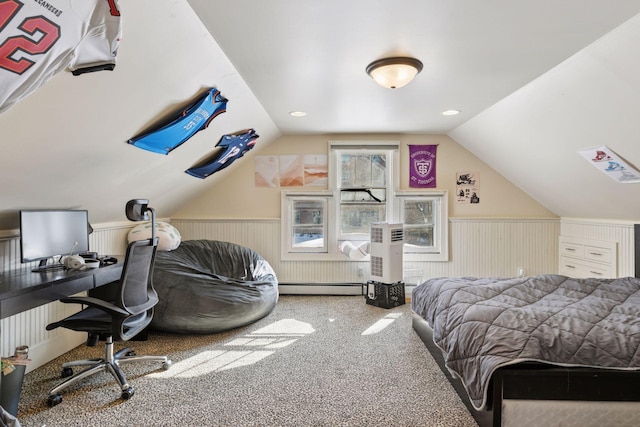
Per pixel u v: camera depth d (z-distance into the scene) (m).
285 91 2.87
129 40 1.52
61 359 2.67
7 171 1.79
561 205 4.18
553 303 2.35
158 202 3.80
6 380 1.79
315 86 2.75
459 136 4.36
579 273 4.11
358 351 2.83
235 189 4.65
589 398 1.65
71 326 2.11
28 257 2.18
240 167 4.64
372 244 4.20
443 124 4.01
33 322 2.48
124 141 2.20
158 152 2.59
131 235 3.61
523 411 1.66
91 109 1.75
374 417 1.94
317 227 4.67
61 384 2.08
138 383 2.30
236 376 2.40
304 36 1.94
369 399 2.12
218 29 1.84
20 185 1.97
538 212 4.54
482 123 3.69
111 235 3.40
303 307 4.07
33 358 2.48
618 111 2.33
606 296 2.50
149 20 1.50
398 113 3.54
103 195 2.73
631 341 1.74
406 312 3.88
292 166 4.61
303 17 1.74
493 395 1.66
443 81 2.64
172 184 3.57
